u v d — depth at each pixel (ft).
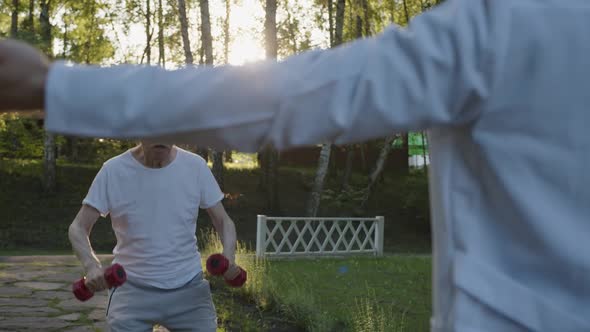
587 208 2.72
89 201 10.57
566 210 2.73
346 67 2.70
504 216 2.87
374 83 2.65
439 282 3.07
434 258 3.17
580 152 2.69
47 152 76.38
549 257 2.76
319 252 50.93
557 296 2.77
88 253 10.38
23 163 85.97
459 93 2.66
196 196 10.91
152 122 2.68
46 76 2.66
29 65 2.65
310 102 2.69
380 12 82.12
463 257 2.88
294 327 22.70
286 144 2.72
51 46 73.10
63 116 2.64
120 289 10.80
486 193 2.91
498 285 2.81
